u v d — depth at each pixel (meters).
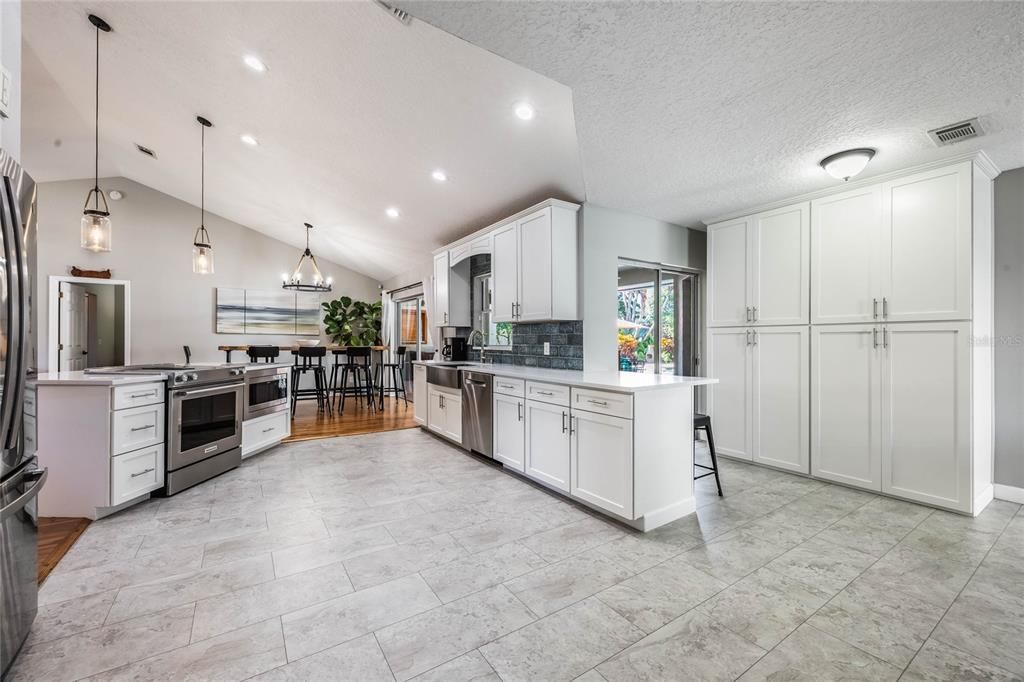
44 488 2.48
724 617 1.62
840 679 1.32
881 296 2.85
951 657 1.41
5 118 1.39
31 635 1.50
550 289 3.46
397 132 3.29
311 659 1.41
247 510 2.66
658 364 4.22
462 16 1.44
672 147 2.49
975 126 2.21
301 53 2.70
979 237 2.59
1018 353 2.70
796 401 3.28
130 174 6.27
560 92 2.45
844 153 2.53
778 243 3.40
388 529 2.39
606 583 1.85
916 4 1.37
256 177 5.02
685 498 2.58
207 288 6.88
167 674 1.34
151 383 2.77
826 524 2.44
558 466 2.81
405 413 6.08
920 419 2.70
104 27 3.04
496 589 1.81
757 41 1.57
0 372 1.28
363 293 8.12
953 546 2.17
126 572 1.93
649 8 1.39
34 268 1.52
